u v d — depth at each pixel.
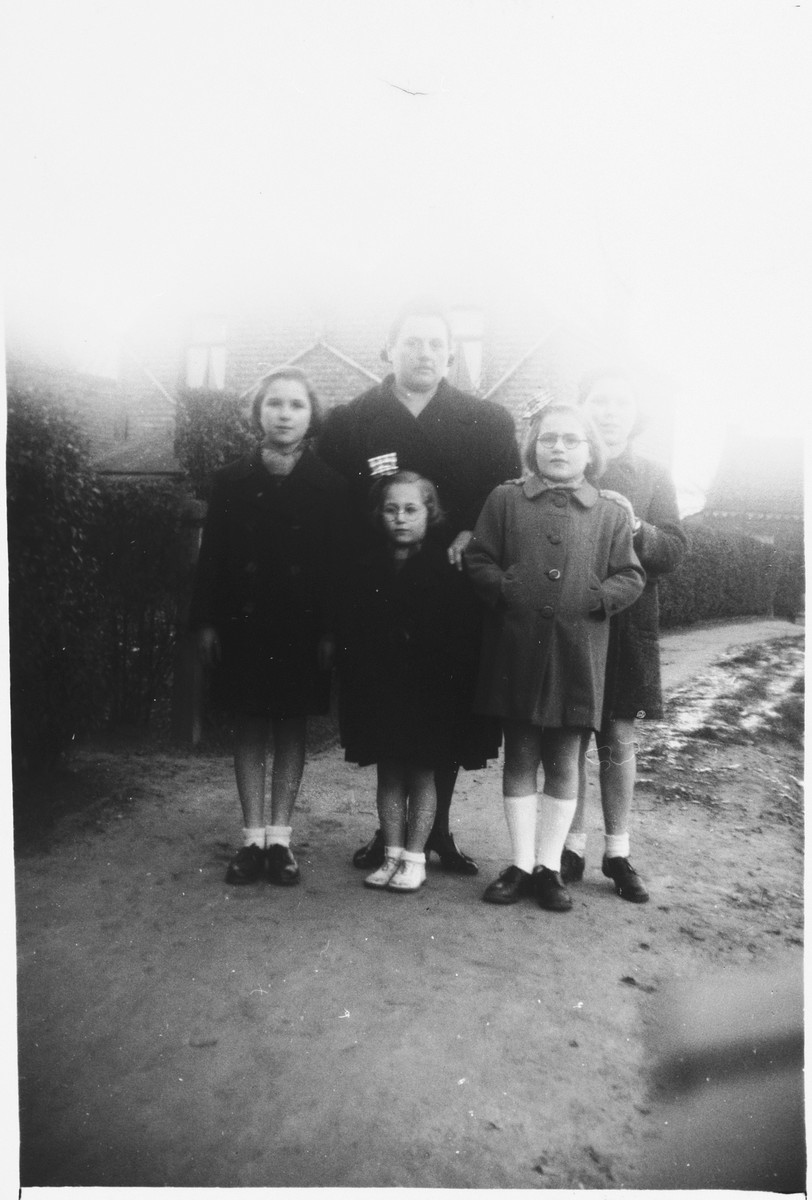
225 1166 1.59
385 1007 2.04
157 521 3.71
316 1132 1.67
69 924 2.40
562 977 2.21
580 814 2.85
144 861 2.81
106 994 2.07
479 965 2.24
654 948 2.39
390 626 2.59
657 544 2.69
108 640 3.68
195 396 3.70
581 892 2.75
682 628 7.25
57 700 3.28
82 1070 1.82
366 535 2.64
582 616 2.50
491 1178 1.59
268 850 2.72
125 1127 1.67
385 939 2.35
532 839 2.68
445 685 2.60
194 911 2.49
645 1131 1.71
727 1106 1.78
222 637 2.68
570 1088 1.82
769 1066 1.89
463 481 2.71
